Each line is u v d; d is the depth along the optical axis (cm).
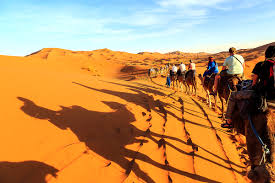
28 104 525
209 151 532
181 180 398
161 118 752
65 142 420
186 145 555
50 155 369
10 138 373
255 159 319
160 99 1077
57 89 739
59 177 327
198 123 749
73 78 1153
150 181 380
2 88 591
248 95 347
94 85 1053
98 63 8250
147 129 615
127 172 390
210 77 992
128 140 518
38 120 462
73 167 360
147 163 437
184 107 955
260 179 279
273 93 315
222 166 468
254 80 349
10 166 312
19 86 653
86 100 699
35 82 759
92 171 367
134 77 4306
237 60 632
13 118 438
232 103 396
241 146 593
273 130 305
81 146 424
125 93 1027
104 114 618
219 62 6184
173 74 1848
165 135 597
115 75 6078
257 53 7794
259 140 312
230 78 646
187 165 455
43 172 324
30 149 364
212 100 1279
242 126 381
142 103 895
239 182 412
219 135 651
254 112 332
